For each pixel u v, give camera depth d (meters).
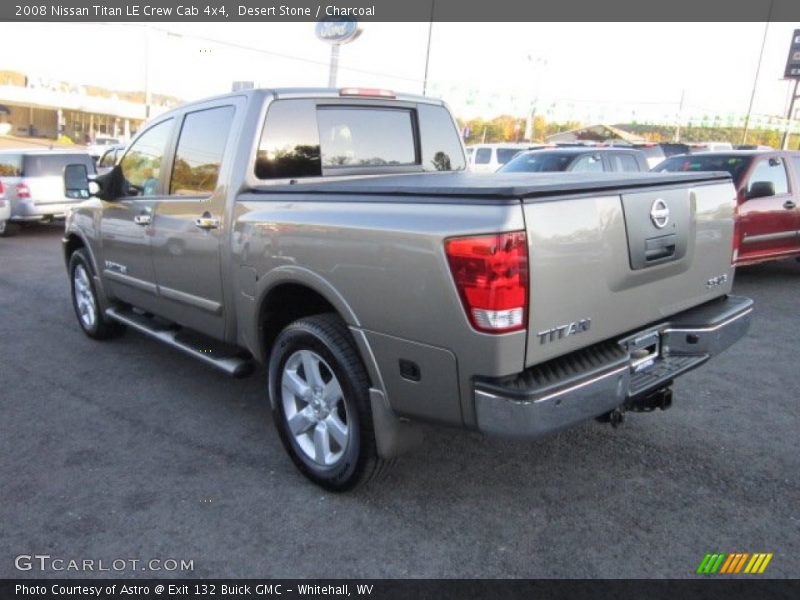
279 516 3.18
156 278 4.58
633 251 2.93
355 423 3.08
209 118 4.09
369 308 2.88
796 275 9.48
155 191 4.57
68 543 2.98
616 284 2.89
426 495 3.35
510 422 2.52
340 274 3.00
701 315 3.42
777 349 5.80
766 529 3.06
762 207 8.33
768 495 3.34
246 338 3.80
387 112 4.41
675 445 3.88
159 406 4.51
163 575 2.77
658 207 3.04
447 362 2.64
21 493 3.39
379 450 3.03
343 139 4.15
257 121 3.73
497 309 2.46
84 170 5.38
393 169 4.43
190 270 4.16
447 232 2.55
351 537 3.01
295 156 3.89
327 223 3.05
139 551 2.92
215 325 4.09
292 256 3.26
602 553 2.89
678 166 9.27
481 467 3.62
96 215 5.30
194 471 3.62
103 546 2.96
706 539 2.98
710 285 3.54
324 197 3.16
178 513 3.21
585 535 3.02
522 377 2.62
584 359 2.82
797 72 36.84
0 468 3.65
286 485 3.47
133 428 4.17
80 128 62.31
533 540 2.98
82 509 3.24
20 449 3.88
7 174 12.95
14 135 59.28
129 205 4.76
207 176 4.02
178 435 4.07
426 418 2.81
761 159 8.50
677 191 3.17
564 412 2.61
